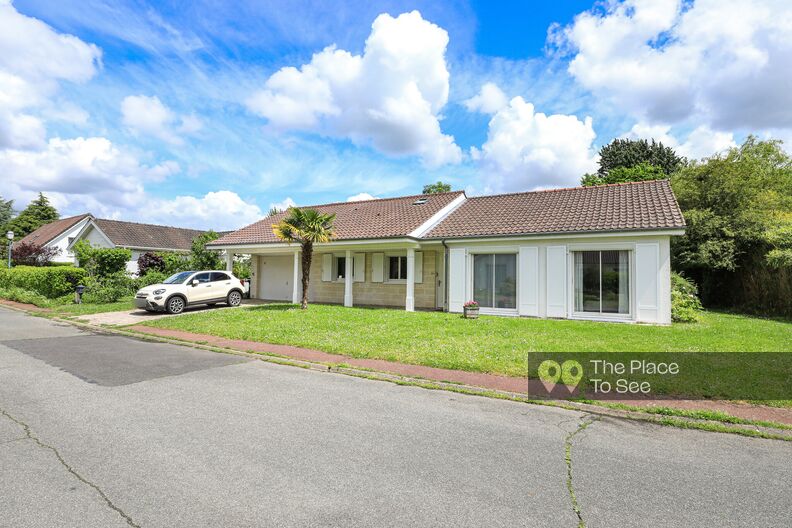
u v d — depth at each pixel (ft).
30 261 101.09
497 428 15.76
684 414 16.87
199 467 12.30
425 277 57.82
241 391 20.39
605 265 42.60
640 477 11.96
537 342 29.99
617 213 45.06
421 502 10.52
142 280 70.08
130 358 28.02
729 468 12.59
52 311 54.44
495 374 23.00
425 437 14.82
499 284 48.19
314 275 68.44
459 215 57.67
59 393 19.75
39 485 11.18
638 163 117.29
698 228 57.16
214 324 40.70
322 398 19.35
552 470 12.35
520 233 45.37
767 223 52.47
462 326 37.27
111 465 12.39
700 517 9.97
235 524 9.48
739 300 54.70
